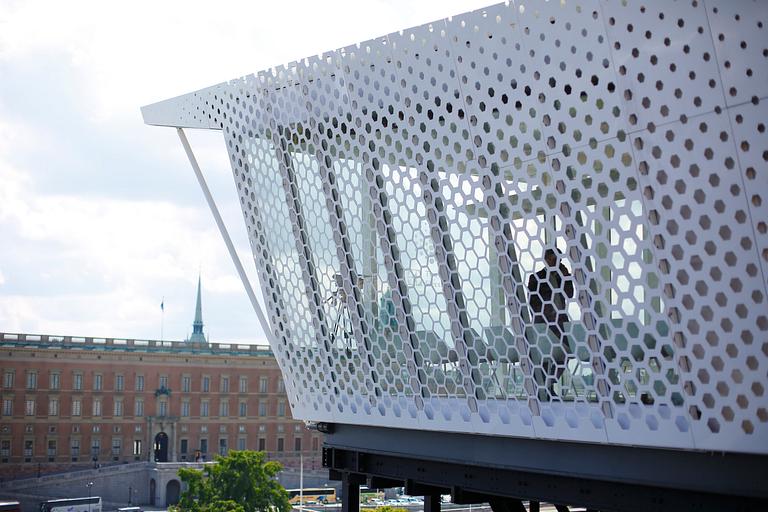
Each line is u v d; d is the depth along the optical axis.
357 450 24.55
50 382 140.62
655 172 16.19
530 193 18.30
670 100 15.82
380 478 24.92
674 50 15.65
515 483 20.52
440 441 22.06
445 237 20.42
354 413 23.81
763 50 14.59
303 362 25.50
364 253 22.73
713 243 15.67
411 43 20.23
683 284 16.20
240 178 26.31
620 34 16.33
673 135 15.87
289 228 24.88
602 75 16.70
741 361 15.54
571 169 17.58
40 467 138.62
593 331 17.50
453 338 20.59
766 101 14.66
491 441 20.75
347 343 23.77
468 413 20.56
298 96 23.69
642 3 15.92
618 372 17.31
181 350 151.00
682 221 15.98
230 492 93.25
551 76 17.52
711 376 15.99
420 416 21.66
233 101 25.84
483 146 19.05
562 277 17.86
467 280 20.05
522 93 18.08
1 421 137.25
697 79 15.42
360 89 21.86
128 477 132.62
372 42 21.22
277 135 24.56
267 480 95.50
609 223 17.09
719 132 15.27
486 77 18.73
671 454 17.16
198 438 147.75
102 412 143.12
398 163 21.11
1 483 127.31
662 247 16.34
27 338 142.00
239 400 150.50
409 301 21.66
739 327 15.48
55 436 140.12
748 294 15.32
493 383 19.91
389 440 23.62
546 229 18.14
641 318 16.98
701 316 15.98
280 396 153.00
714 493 16.64
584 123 17.11
